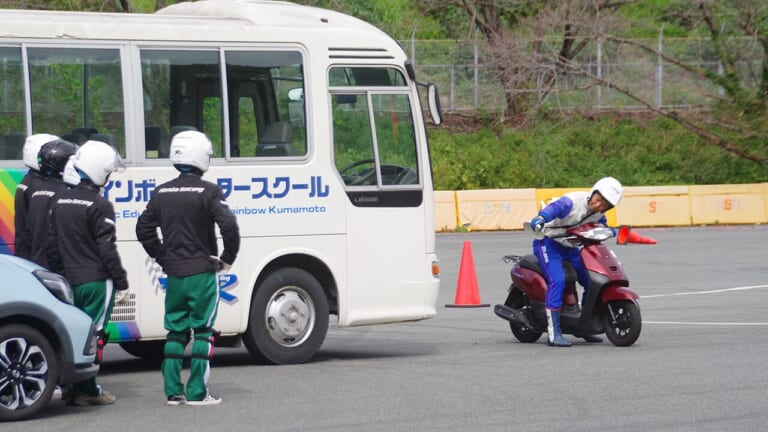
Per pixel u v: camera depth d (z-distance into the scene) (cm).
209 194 1367
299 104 1794
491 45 5966
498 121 6012
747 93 5666
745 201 4944
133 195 1659
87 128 1644
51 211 1395
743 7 5544
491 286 2977
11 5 4912
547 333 2028
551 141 5800
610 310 1914
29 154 1458
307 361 1817
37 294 1324
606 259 1906
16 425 1285
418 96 1895
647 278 3094
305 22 1830
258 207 1744
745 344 1908
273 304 1762
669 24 6262
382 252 1850
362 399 1435
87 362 1362
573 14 5625
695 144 5841
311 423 1280
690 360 1733
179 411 1365
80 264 1388
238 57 1748
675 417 1300
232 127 1736
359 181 1830
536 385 1528
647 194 4819
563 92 5950
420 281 1884
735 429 1234
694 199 4891
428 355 1877
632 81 5950
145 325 1667
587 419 1291
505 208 4722
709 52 6034
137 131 1670
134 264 1658
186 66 1711
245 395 1477
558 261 1919
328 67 1814
